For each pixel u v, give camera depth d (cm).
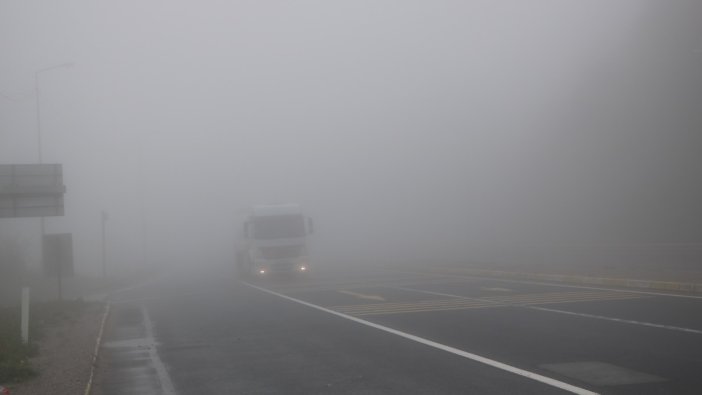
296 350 1275
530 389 883
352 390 927
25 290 1382
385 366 1077
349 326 1566
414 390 909
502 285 2505
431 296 2200
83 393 952
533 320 1505
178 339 1517
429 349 1205
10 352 1205
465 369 1023
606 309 1644
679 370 959
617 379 918
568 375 953
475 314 1655
